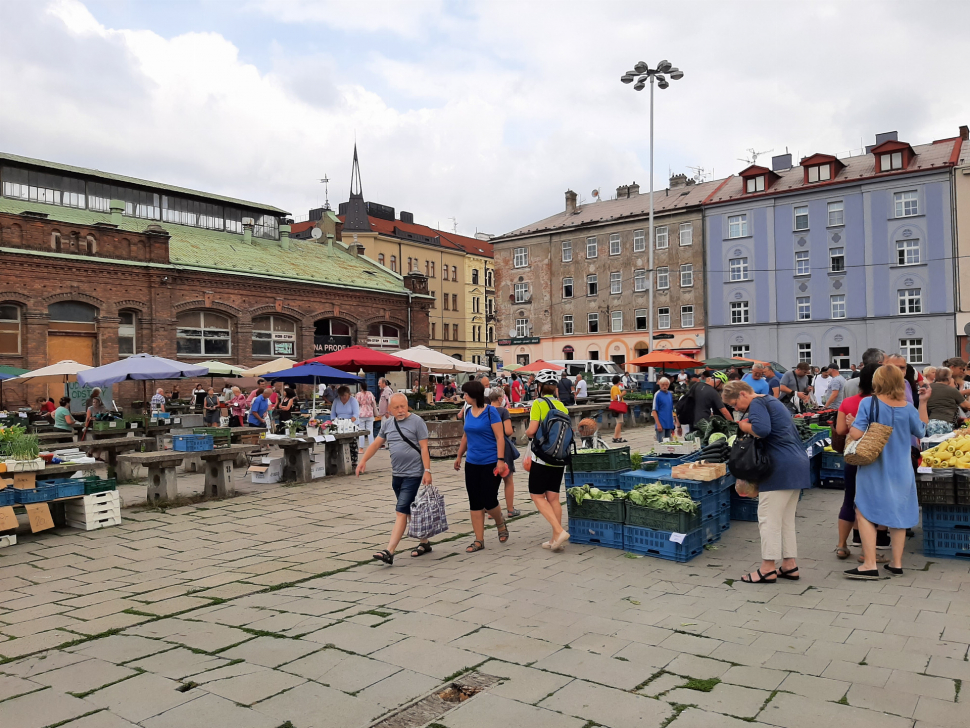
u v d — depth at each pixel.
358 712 3.81
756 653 4.50
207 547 8.34
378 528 9.23
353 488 12.55
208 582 6.86
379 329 39.50
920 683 3.96
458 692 4.07
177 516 10.20
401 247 62.47
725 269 48.75
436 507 7.52
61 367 18.52
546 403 7.65
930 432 8.37
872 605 5.36
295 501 11.32
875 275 42.88
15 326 24.95
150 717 3.79
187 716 3.79
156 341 28.58
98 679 4.36
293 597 6.18
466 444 7.89
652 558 7.08
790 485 6.02
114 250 27.56
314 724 3.68
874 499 6.01
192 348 30.38
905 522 5.94
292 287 34.06
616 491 7.74
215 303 30.83
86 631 5.43
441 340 66.12
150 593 6.51
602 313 54.94
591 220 55.41
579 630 5.02
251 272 32.22
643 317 52.66
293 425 13.52
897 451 5.99
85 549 8.30
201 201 36.53
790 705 3.75
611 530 7.54
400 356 19.56
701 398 12.79
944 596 5.50
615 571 6.63
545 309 58.12
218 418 21.62
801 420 11.20
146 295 28.50
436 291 65.88
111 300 27.30
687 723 3.60
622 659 4.46
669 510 6.98
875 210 42.84
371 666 4.43
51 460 9.26
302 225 70.88
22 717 3.83
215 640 5.04
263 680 4.25
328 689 4.10
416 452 7.46
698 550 7.19
